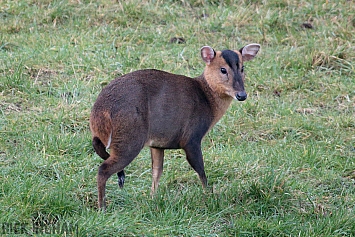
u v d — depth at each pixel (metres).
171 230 8.98
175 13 17.50
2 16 16.56
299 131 12.85
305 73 15.03
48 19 16.53
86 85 13.60
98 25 16.53
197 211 9.62
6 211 8.91
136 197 10.02
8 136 11.53
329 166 11.72
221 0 18.12
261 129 12.88
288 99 14.15
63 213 9.20
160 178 10.85
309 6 17.78
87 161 11.03
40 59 14.36
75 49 15.02
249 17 17.25
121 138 9.16
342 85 14.64
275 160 11.66
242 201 10.07
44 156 10.92
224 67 10.28
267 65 15.23
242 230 9.27
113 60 14.77
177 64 14.88
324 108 13.98
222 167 11.22
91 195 10.02
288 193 10.26
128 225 8.79
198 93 10.16
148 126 9.48
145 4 17.50
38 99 12.96
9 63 13.98
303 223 9.64
